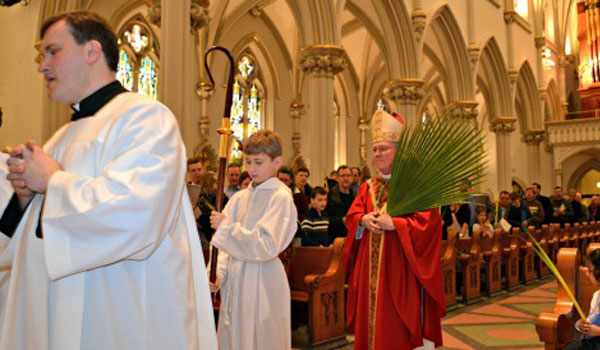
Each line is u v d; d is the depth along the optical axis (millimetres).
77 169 1489
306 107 19922
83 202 1336
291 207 3078
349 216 3162
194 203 2678
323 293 4922
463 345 5062
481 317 6418
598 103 24562
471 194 2887
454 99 16672
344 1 11586
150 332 1471
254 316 2967
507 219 10227
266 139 3160
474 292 7539
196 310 1650
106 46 1615
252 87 18766
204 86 16031
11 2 9219
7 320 1479
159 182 1418
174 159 1492
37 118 9047
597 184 23000
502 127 19297
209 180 5844
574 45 26562
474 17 17094
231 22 16781
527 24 21984
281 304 3037
